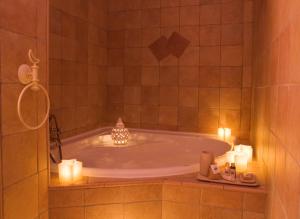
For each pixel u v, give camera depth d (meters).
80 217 1.53
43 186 1.48
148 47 3.19
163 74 3.16
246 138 2.93
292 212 0.79
